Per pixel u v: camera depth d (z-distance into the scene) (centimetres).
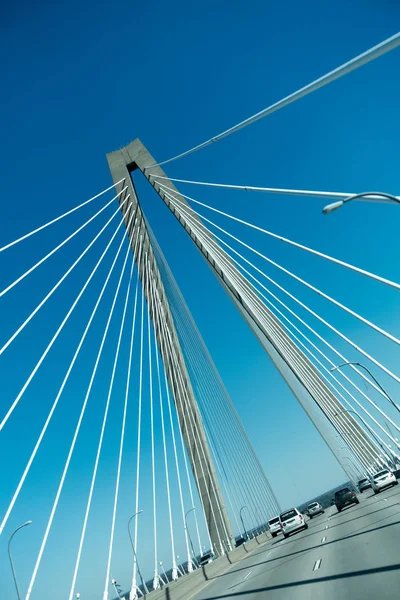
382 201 1277
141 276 4156
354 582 977
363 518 2322
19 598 3019
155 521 2880
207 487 4150
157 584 2559
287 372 4128
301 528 3284
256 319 3816
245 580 1802
